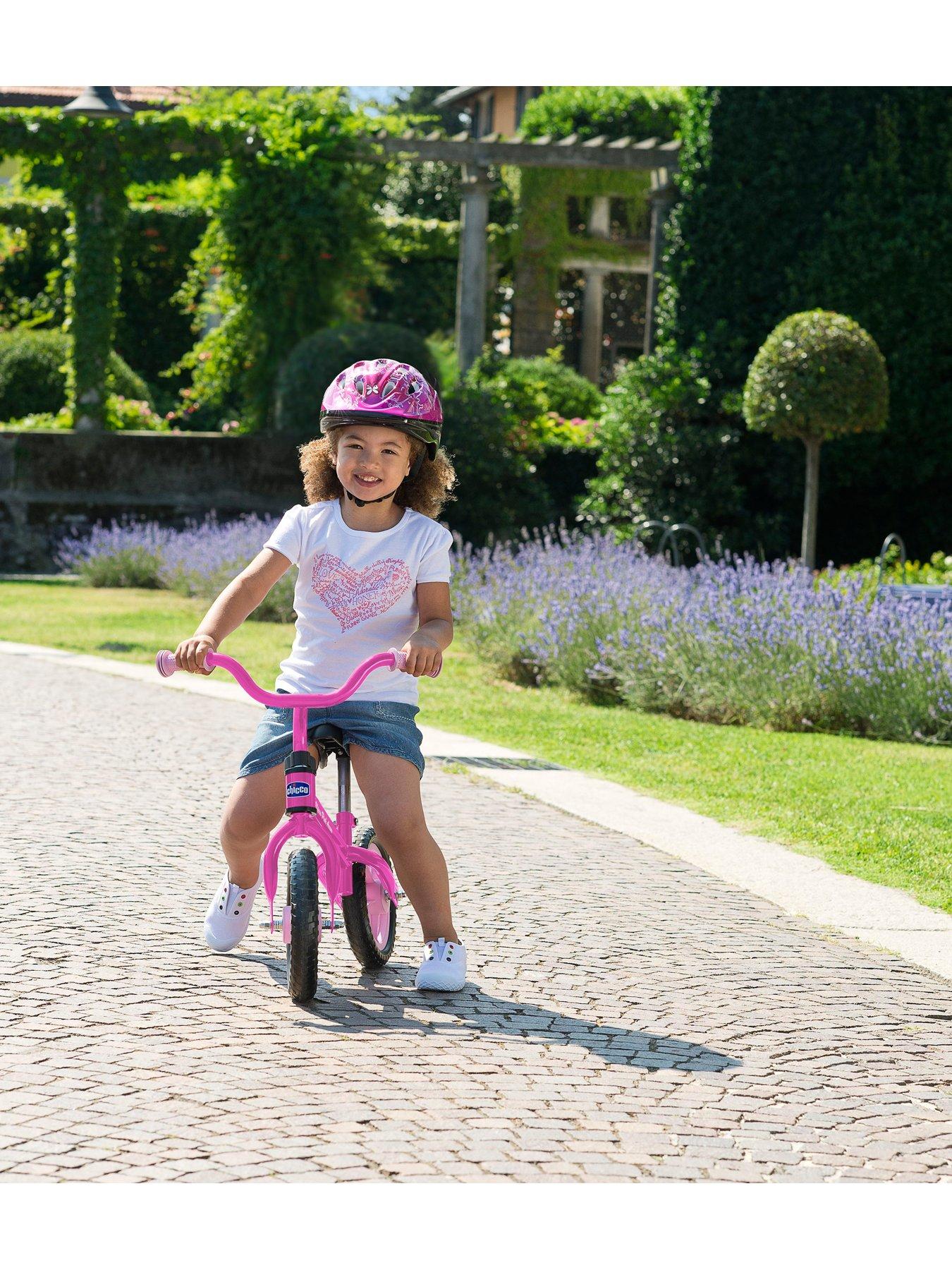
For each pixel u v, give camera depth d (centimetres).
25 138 2292
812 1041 436
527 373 2802
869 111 2125
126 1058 394
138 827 690
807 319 1828
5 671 1220
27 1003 437
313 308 2386
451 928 474
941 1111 385
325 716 452
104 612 1691
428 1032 429
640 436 2122
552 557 1538
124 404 2511
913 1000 483
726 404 2069
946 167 2111
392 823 451
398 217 3331
